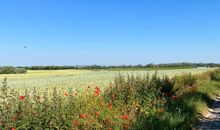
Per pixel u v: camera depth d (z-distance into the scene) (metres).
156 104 14.61
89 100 11.41
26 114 8.38
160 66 148.50
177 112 13.93
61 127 8.73
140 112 12.59
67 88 31.16
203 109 17.03
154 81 18.64
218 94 25.81
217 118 15.12
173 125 11.71
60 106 9.27
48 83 44.72
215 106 19.25
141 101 14.27
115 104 12.91
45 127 8.45
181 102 16.19
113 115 11.16
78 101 10.72
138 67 147.62
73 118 9.28
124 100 13.89
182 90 20.73
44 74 93.06
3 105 8.41
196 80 29.81
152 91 15.82
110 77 58.38
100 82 40.72
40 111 8.62
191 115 14.13
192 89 22.38
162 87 18.75
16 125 8.05
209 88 26.03
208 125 13.47
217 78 40.72
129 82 16.00
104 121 10.38
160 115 12.83
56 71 116.88
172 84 19.70
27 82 50.22
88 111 10.52
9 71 104.31
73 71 114.38
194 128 12.81
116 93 14.10
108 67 148.12
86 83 39.28
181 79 26.73
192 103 16.53
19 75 88.94
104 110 11.20
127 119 10.95
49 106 8.99
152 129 10.96
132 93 14.42
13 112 8.34
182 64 149.25
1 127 7.86
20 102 8.66
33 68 140.62
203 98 20.48
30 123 8.24
